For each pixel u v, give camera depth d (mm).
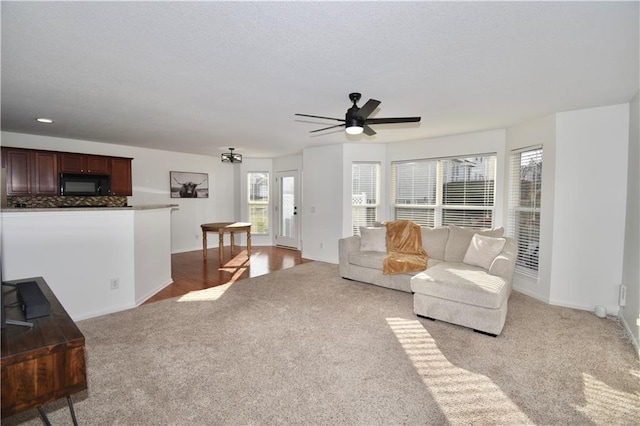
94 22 1753
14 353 1065
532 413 1830
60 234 3037
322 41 1961
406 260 4062
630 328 2855
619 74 2473
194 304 3633
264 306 3570
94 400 1923
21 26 1790
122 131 4691
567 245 3539
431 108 3408
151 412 1824
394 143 5656
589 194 3398
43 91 2918
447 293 3037
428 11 1636
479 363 2371
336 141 5559
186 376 2186
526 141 4020
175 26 1796
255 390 2035
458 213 5008
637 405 1909
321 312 3387
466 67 2346
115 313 3342
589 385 2104
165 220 4398
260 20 1729
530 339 2766
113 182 5535
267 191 7957
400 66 2328
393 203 5754
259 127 4367
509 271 3275
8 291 1683
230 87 2785
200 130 4613
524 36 1894
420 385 2096
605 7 1587
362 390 2041
